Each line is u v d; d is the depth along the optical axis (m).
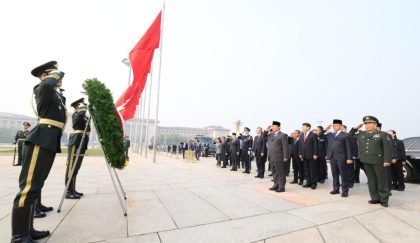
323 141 9.23
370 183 5.59
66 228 3.28
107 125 4.02
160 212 4.17
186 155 19.20
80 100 4.98
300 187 7.76
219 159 15.16
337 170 6.71
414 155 9.39
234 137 13.83
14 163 10.44
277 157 6.63
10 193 5.12
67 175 4.92
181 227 3.50
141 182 7.27
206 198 5.36
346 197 6.17
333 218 4.20
